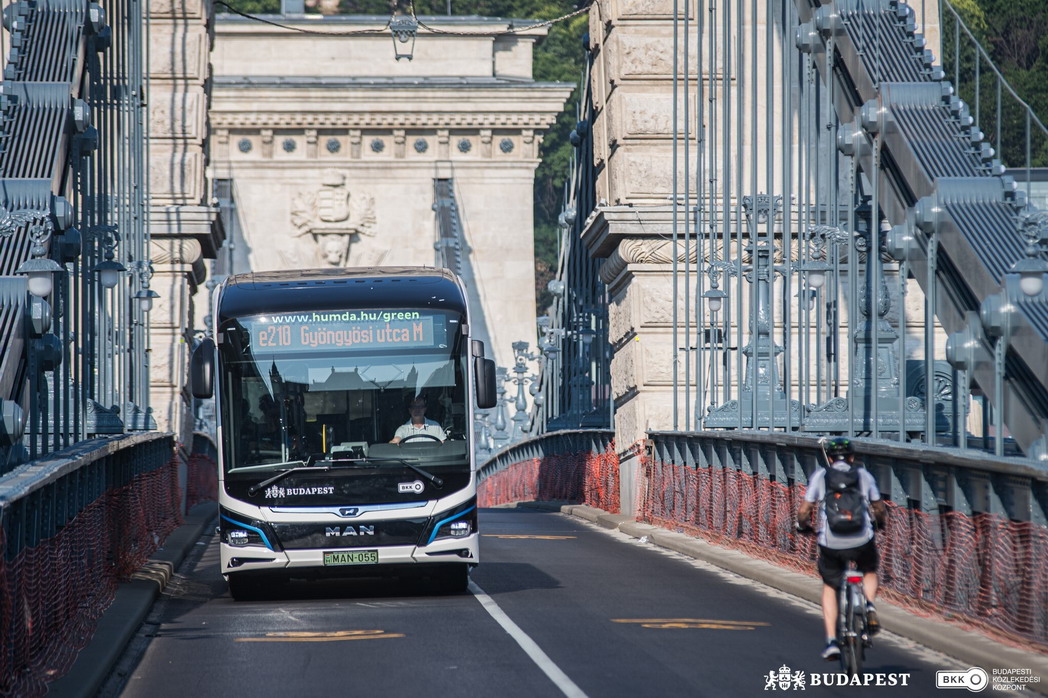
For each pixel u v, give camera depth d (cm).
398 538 4212
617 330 8144
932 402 4272
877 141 4931
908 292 7512
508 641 3262
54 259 4203
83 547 3622
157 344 8519
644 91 7788
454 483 4256
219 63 19838
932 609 3478
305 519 4194
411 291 4359
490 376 4262
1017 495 3050
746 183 7731
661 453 7156
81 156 5112
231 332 4272
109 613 3631
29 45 5078
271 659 3075
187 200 8575
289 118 19100
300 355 4272
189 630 3616
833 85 5609
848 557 2822
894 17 5362
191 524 7494
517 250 19550
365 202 19312
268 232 19138
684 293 7675
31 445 3588
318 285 4378
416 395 4281
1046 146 15450
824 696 2612
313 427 4238
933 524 3538
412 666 2933
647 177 7744
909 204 4853
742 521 5428
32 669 2684
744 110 7750
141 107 7750
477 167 19575
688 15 7325
